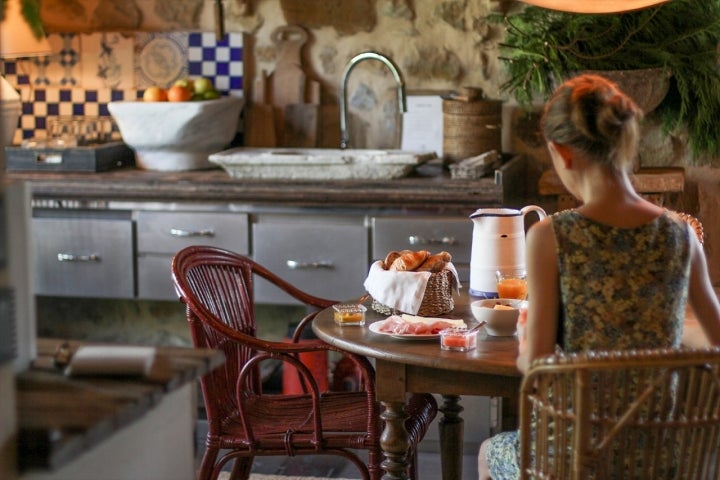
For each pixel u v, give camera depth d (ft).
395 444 8.80
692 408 6.71
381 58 15.11
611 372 6.66
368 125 16.42
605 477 6.81
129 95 16.84
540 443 7.05
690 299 7.51
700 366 6.51
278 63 16.49
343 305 9.85
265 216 14.51
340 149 16.06
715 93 14.24
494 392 8.42
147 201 14.74
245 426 9.67
